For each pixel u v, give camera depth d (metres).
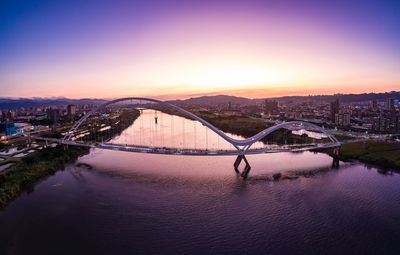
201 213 64.69
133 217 62.75
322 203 71.00
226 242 53.03
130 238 54.28
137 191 78.88
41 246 51.91
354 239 54.66
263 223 60.25
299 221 61.34
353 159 120.88
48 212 65.69
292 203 70.81
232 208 67.38
